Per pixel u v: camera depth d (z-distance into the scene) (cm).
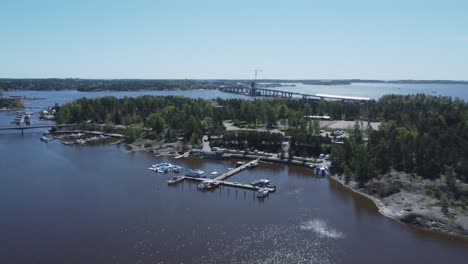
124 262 9862
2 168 19012
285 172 18362
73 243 10869
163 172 18288
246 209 13450
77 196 14750
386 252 10419
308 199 14488
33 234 11431
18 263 9888
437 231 11712
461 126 18550
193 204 13950
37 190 15450
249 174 18038
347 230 11750
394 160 15900
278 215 12900
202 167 19425
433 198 13238
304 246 10712
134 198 14600
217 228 11844
